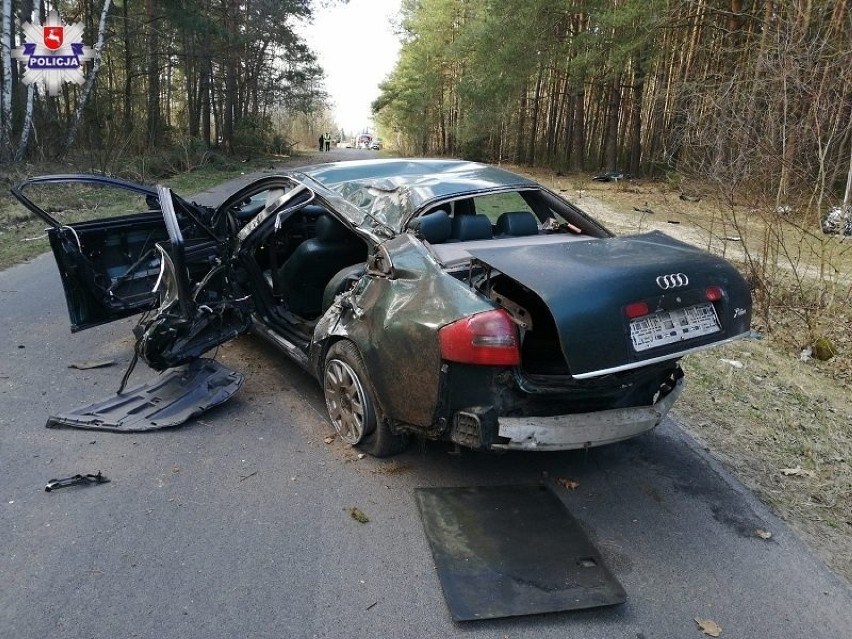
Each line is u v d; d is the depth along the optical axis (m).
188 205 5.14
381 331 3.13
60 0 25.98
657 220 14.09
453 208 4.33
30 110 17.33
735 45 20.11
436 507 3.06
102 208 12.09
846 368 5.54
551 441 2.84
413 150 62.81
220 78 32.53
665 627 2.40
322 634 2.28
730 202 6.69
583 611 2.45
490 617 2.37
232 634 2.26
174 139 26.52
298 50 37.28
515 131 39.44
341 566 2.65
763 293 6.70
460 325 2.75
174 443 3.63
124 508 2.99
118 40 25.97
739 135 6.53
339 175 4.28
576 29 26.56
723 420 4.27
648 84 26.86
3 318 5.73
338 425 3.68
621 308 2.67
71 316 4.54
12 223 10.59
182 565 2.61
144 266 5.04
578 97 30.16
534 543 2.81
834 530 3.10
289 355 4.25
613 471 3.54
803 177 6.60
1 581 2.48
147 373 4.57
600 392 2.99
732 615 2.48
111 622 2.29
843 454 3.86
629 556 2.81
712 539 2.96
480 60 27.88
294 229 4.91
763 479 3.55
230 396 4.08
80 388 4.30
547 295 2.60
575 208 4.31
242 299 4.43
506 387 2.81
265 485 3.23
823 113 6.31
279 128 59.59
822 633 2.41
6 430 3.69
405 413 3.08
